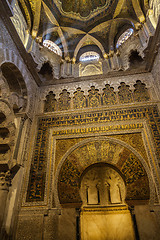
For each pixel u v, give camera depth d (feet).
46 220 13.91
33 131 18.19
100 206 18.02
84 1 19.99
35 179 15.75
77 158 16.21
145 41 17.44
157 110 17.13
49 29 20.38
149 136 16.01
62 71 20.75
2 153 15.29
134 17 18.72
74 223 13.61
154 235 12.36
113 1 19.13
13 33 15.06
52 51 21.81
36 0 17.69
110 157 15.81
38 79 20.30
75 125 17.95
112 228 17.06
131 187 14.28
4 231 12.96
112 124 17.30
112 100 18.86
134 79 19.44
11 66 15.90
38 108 19.84
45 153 16.93
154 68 18.26
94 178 18.94
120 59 20.51
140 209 13.42
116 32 21.21
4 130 15.34
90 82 20.36
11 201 14.19
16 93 17.30
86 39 21.97
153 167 14.65
